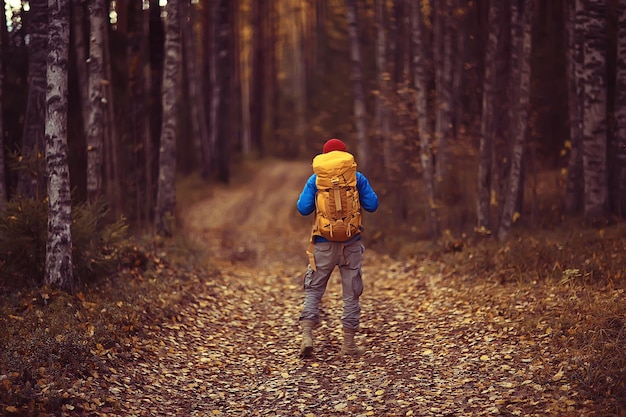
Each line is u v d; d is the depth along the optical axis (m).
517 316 5.82
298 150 38.72
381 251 11.48
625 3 8.90
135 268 8.05
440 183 13.46
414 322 6.45
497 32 9.84
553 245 7.94
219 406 4.61
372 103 18.70
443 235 11.02
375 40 19.25
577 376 4.31
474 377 4.72
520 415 3.96
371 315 6.93
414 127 12.55
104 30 10.48
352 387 4.85
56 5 5.96
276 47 39.12
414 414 4.21
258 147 35.81
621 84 9.01
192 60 25.12
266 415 4.41
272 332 6.59
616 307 5.26
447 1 12.65
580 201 10.13
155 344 5.77
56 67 5.99
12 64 9.95
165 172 10.77
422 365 5.15
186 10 22.72
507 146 10.41
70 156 9.89
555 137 14.27
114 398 4.45
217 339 6.31
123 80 12.27
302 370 5.34
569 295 6.06
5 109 9.56
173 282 7.95
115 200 10.47
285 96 45.12
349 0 15.28
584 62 9.22
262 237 15.14
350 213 5.55
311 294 5.77
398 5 15.30
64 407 4.14
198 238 13.05
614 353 4.47
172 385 4.97
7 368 4.43
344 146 5.75
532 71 13.23
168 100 10.76
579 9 9.78
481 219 9.99
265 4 35.66
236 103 34.78
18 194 6.69
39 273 6.46
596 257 7.09
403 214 13.56
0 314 5.50
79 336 5.16
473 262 8.39
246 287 8.86
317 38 31.05
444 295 7.32
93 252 6.87
